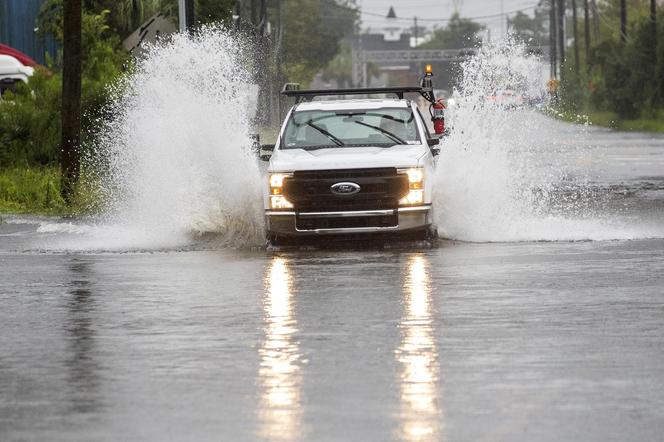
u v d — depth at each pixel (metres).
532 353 22.59
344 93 45.34
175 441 17.00
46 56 91.31
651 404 18.70
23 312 28.48
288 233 40.84
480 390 19.70
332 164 40.59
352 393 19.66
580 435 17.00
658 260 35.53
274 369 21.61
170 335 25.14
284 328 25.66
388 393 19.61
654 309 27.20
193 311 28.16
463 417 18.02
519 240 41.50
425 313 27.16
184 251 41.03
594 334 24.33
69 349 23.86
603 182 68.94
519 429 17.33
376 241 42.09
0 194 63.75
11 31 116.75
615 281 31.48
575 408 18.48
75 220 53.66
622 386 19.86
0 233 48.03
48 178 66.44
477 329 25.08
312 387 20.12
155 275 34.75
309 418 18.11
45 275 35.16
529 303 28.28
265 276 34.00
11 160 75.50
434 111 50.66
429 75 50.72
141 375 21.33
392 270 34.53
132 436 17.31
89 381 20.95
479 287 30.92
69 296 30.95
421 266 35.31
